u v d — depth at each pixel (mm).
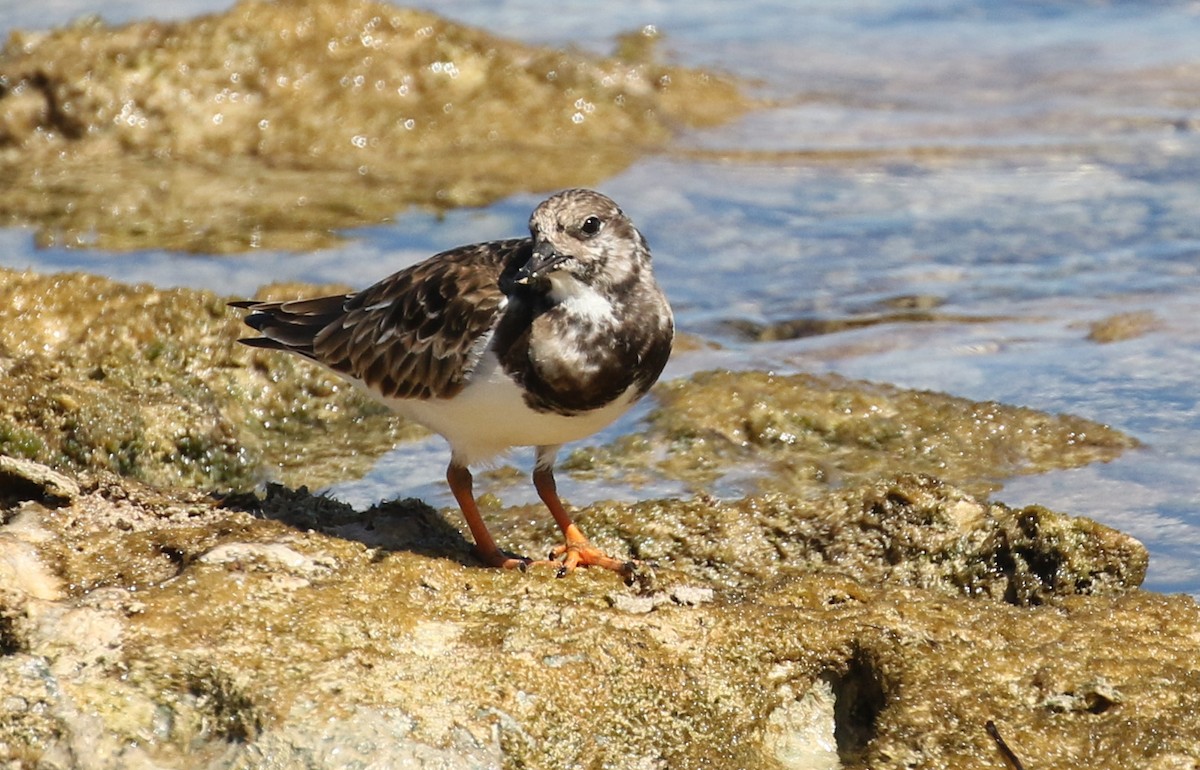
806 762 8211
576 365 9055
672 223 18375
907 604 8898
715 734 8172
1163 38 25766
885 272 16719
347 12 21781
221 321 13289
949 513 10180
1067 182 19516
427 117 21453
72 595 8273
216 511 9555
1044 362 14133
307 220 18219
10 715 7426
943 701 8141
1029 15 27438
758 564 10258
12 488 9156
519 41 23891
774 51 25688
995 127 22062
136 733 7492
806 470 12102
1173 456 12242
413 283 9695
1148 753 7727
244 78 21203
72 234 17531
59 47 21266
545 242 8961
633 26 26625
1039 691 8188
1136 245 17250
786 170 20438
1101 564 9625
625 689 8164
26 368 11672
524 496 11648
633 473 12125
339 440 12906
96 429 11258
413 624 8297
